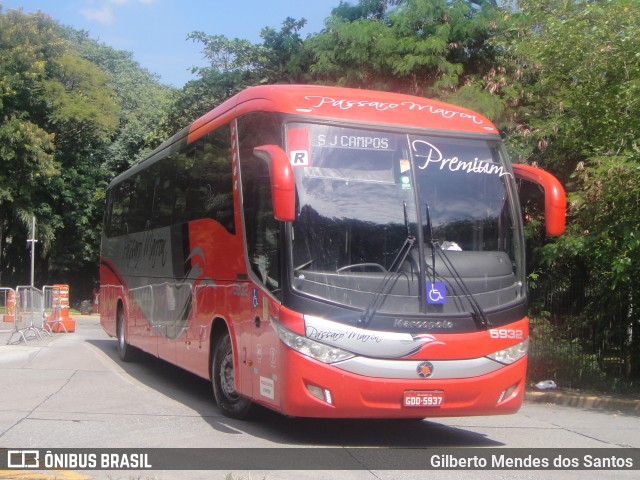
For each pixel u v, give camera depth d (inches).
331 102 310.3
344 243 288.0
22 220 1334.9
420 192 302.7
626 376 490.6
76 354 605.3
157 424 338.0
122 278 586.9
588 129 470.6
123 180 613.9
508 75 620.1
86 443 295.6
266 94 323.9
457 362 287.9
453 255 298.5
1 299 780.0
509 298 304.8
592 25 455.5
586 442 334.0
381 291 284.8
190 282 405.4
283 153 273.9
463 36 637.3
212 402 404.5
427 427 359.3
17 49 1302.9
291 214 268.8
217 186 368.8
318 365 274.8
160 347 466.0
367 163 300.8
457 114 329.7
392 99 330.0
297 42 860.6
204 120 404.8
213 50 902.4
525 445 323.0
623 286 472.7
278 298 285.7
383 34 641.6
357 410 278.2
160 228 475.2
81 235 1529.3
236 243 335.9
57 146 1456.7
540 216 556.4
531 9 532.4
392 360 280.1
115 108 1454.2
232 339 336.8
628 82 418.0
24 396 404.2
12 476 243.3
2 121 1285.7
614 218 433.4
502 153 324.8
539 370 498.0
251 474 251.6
